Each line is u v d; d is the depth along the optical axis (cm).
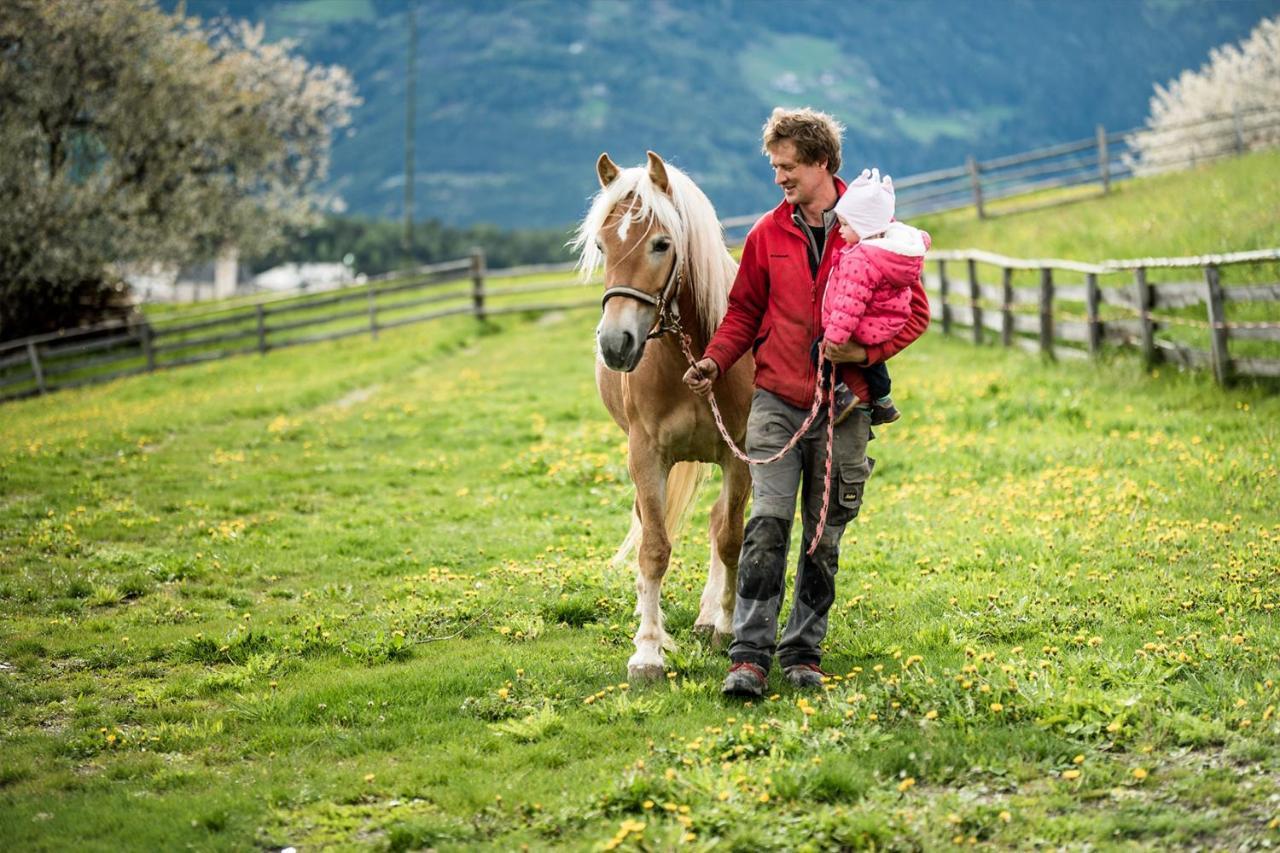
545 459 1280
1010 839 393
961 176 3031
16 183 3017
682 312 568
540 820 429
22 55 3069
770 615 541
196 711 582
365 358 2495
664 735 504
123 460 1439
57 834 439
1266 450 972
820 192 536
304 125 3744
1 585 839
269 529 1038
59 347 3253
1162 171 3244
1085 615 629
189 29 3488
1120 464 1003
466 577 826
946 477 1043
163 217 3344
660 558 587
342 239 8238
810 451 545
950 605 671
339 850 417
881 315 518
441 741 520
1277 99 4025
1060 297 1560
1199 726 457
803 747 468
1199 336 1394
